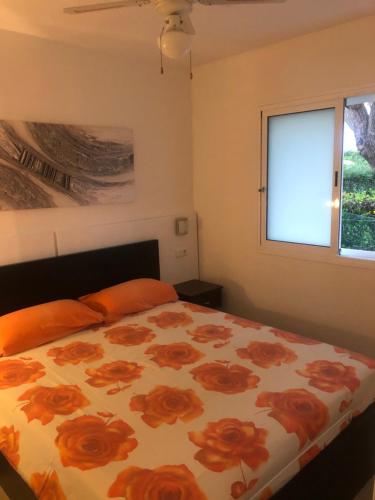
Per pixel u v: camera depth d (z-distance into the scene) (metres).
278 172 3.28
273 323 3.50
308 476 1.60
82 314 2.66
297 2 2.32
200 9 2.39
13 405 1.83
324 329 3.16
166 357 2.23
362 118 4.17
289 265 3.30
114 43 2.91
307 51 2.89
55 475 1.48
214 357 2.21
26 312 2.54
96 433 1.60
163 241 3.68
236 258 3.69
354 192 4.24
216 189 3.73
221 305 3.78
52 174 2.90
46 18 2.46
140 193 3.50
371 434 1.98
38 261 2.84
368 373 2.01
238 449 1.49
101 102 3.14
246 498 1.37
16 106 2.72
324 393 1.82
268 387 1.89
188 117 3.77
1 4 2.26
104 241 3.25
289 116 3.13
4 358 2.28
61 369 2.14
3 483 1.76
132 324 2.74
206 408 1.74
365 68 2.64
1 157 2.65
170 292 3.22
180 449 1.50
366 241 4.04
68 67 2.93
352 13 2.51
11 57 2.67
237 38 2.93
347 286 2.98
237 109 3.42
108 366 2.15
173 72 3.59
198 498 1.29
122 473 1.39
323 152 2.98
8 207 2.72
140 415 1.71
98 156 3.13
